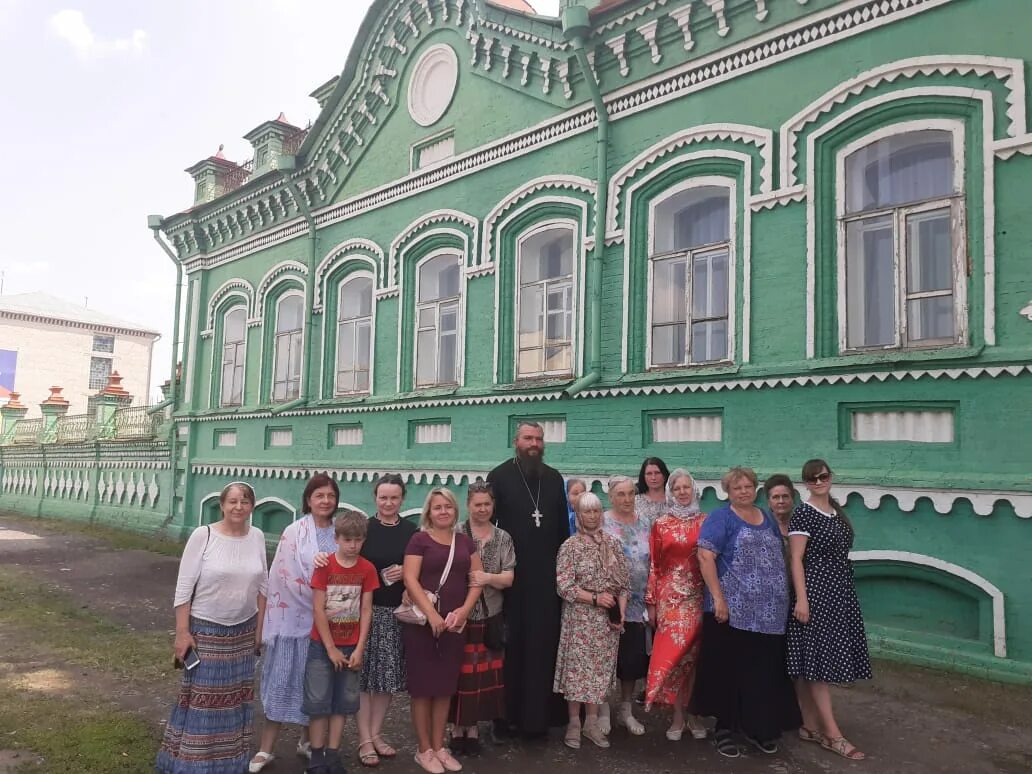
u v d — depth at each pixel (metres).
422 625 4.89
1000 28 6.70
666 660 5.18
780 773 4.84
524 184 10.58
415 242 12.26
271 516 14.85
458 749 5.14
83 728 5.39
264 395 15.25
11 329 44.72
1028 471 6.31
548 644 5.36
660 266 9.16
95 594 10.88
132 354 49.59
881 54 7.36
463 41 11.71
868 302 7.51
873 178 7.55
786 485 5.39
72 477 22.86
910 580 6.94
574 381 9.64
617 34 9.38
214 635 4.52
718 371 8.19
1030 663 6.19
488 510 5.23
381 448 12.44
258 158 16.09
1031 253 6.42
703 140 8.65
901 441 7.03
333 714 4.73
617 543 5.35
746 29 8.33
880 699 6.03
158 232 17.44
